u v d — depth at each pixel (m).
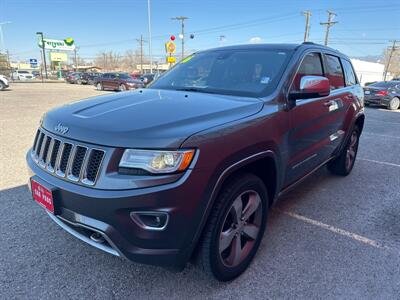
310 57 3.42
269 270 2.67
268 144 2.54
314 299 2.35
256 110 2.52
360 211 3.83
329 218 3.63
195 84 3.25
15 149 6.18
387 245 3.09
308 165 3.50
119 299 2.30
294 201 4.08
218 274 2.35
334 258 2.85
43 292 2.35
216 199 2.19
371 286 2.49
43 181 2.21
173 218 1.92
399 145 7.64
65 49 57.97
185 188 1.92
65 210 2.10
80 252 2.84
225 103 2.53
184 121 2.10
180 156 1.90
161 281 2.50
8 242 2.96
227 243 2.38
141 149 1.89
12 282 2.44
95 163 1.97
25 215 3.47
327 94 2.88
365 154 6.71
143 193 1.86
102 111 2.34
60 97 18.44
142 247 1.96
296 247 3.01
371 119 12.38
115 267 2.65
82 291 2.37
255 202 2.57
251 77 3.05
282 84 2.86
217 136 2.08
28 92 22.67
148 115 2.19
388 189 4.59
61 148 2.16
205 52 3.84
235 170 2.23
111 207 1.88
